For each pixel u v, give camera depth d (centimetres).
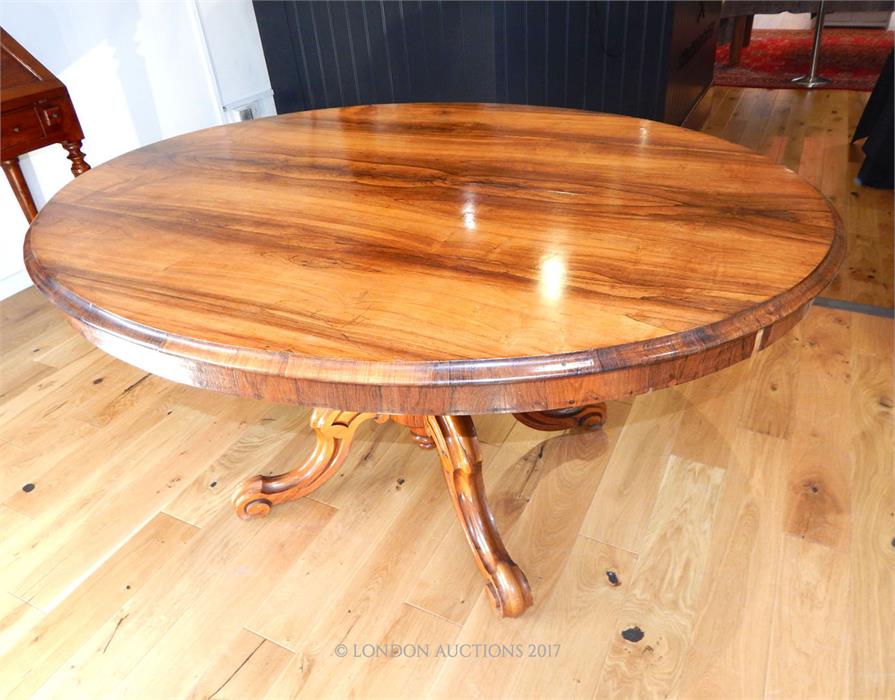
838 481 144
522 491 146
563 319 79
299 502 147
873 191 277
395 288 87
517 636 117
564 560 130
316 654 116
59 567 134
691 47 327
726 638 115
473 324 79
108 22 245
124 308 86
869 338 190
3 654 118
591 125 143
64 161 245
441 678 111
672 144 131
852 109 374
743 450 154
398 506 145
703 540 133
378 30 267
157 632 121
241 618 122
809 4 408
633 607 121
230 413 175
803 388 172
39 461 161
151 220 110
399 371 73
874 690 106
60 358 199
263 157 136
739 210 103
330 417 134
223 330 80
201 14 280
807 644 113
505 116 153
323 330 79
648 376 75
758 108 387
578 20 276
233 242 101
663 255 91
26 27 222
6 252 234
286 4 278
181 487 152
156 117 272
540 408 76
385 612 122
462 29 251
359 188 119
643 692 108
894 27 538
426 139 141
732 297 81
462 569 130
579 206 107
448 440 119
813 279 85
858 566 125
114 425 171
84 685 113
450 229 102
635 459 153
